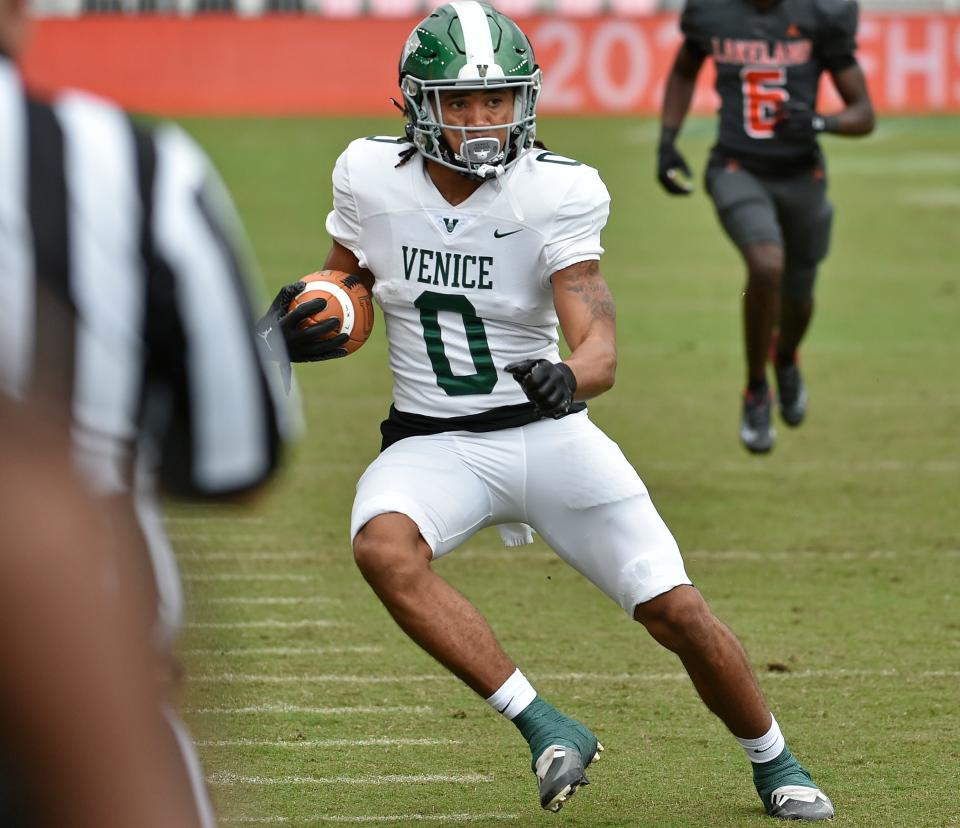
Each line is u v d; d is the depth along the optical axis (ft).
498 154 39.24
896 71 286.87
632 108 287.89
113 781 14.46
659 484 80.23
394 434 41.88
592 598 61.93
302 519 73.41
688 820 39.58
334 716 48.01
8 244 15.24
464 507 39.65
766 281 78.69
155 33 284.41
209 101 285.64
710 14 83.41
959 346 118.83
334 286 41.11
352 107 285.43
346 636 56.59
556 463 39.70
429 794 41.55
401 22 286.25
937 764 43.62
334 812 39.99
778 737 39.83
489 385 40.65
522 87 39.52
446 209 40.32
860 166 235.81
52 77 283.79
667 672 52.65
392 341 42.19
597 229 40.19
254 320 16.65
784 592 61.87
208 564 63.98
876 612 59.26
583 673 52.34
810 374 108.99
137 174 15.89
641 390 104.68
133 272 15.72
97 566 14.88
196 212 16.14
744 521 72.84
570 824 39.37
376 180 41.01
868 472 82.38
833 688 50.55
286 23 285.64
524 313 40.57
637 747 45.44
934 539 69.77
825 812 39.40
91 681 14.29
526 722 37.24
